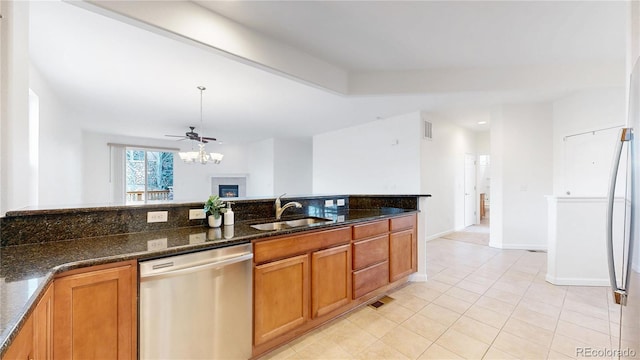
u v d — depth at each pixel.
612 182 1.31
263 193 8.91
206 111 5.07
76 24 2.24
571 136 4.04
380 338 2.04
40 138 3.16
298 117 5.54
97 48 2.65
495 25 2.44
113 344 1.27
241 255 1.67
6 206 1.42
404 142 5.33
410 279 3.14
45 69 3.10
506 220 4.61
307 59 2.95
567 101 4.12
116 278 1.28
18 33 1.49
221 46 2.26
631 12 1.35
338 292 2.26
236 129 6.90
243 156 9.62
